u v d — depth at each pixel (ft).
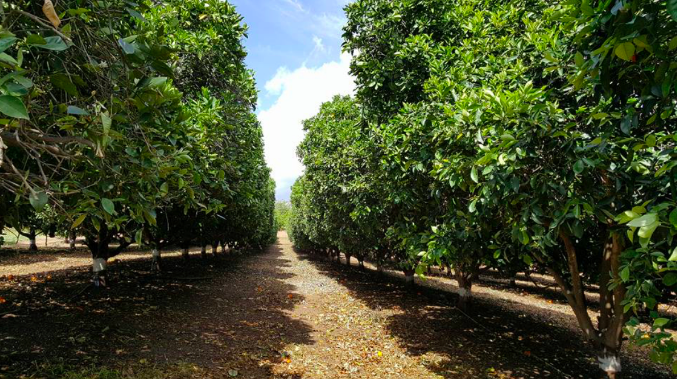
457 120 12.33
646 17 5.22
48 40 4.69
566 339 24.29
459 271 30.53
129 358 16.40
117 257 59.62
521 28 17.81
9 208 9.91
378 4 22.27
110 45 7.16
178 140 10.85
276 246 150.10
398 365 18.69
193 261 60.13
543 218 11.96
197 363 16.85
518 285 53.47
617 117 8.07
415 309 31.55
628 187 10.00
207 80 23.59
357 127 30.19
